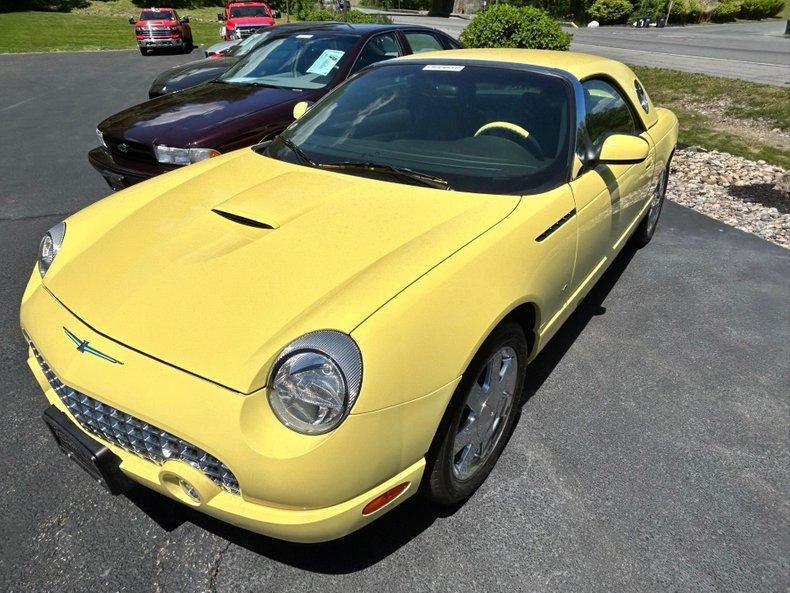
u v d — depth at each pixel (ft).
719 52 67.51
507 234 6.96
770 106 31.78
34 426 8.57
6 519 7.00
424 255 6.31
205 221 7.32
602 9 135.33
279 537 5.44
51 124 29.30
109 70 50.39
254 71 19.20
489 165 8.25
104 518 7.07
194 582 6.32
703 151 25.34
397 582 6.36
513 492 7.58
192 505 5.69
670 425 8.93
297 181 8.16
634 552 6.77
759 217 17.98
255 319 5.61
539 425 8.85
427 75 9.95
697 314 12.24
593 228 8.95
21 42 73.92
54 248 7.57
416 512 7.25
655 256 15.07
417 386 5.51
